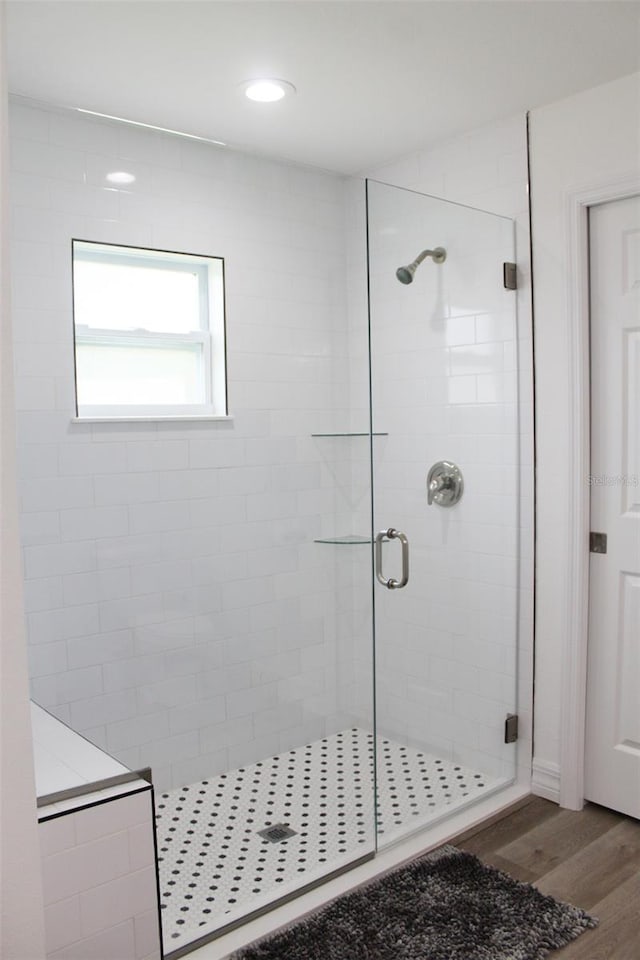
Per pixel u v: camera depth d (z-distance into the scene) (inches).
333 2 77.8
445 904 87.7
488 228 108.5
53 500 76.9
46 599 76.7
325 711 96.1
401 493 100.7
